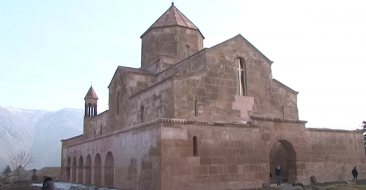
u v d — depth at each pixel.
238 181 21.33
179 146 19.27
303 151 25.50
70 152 40.47
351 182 25.66
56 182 38.16
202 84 23.44
